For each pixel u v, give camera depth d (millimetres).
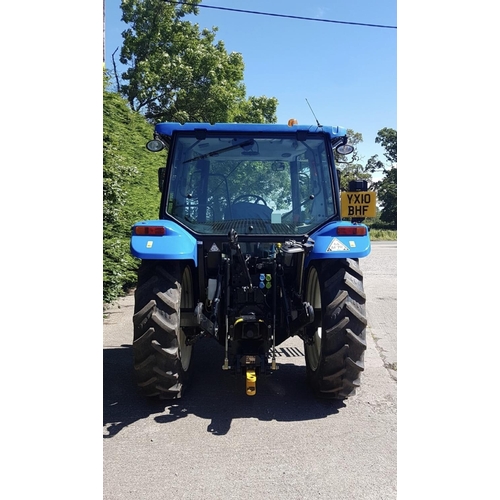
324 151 3609
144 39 15672
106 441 2762
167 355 3086
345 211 4312
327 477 2395
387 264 11836
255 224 3545
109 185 5785
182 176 3594
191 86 15336
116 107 8227
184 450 2656
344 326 3102
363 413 3164
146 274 3215
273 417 3098
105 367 4074
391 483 2344
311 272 3617
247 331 3109
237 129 3533
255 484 2330
